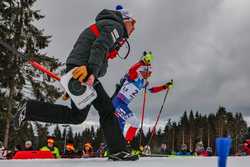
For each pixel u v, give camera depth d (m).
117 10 3.91
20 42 21.00
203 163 3.50
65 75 3.51
